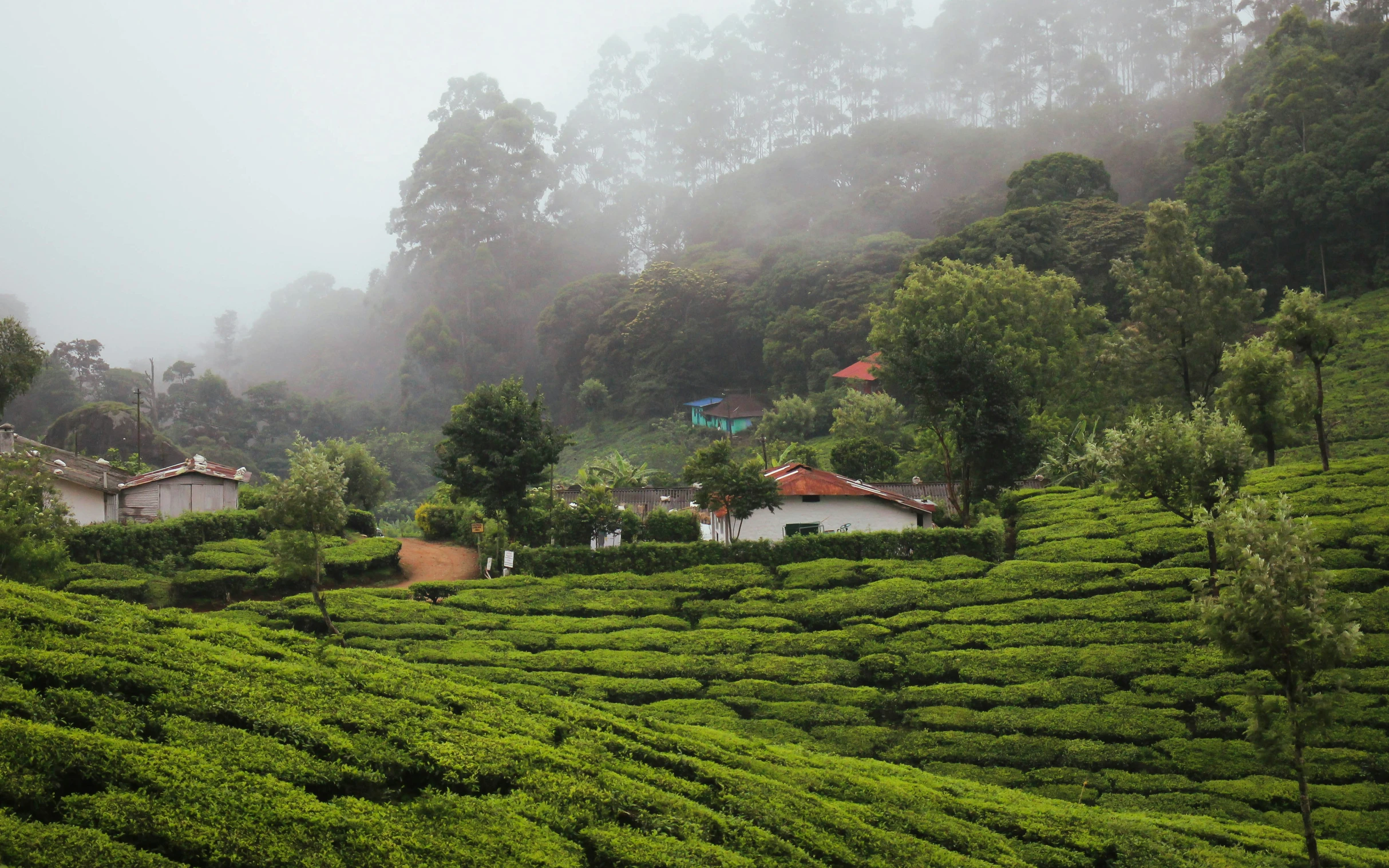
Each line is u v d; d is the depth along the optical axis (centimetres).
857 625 3688
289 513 3538
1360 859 2244
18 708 1526
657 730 2541
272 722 1745
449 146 18812
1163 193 13488
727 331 14012
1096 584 3719
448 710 2116
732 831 1861
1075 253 9838
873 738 2978
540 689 3086
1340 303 8581
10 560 3067
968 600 3775
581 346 15675
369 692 2108
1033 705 3084
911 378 4950
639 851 1659
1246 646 2248
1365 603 3262
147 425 9888
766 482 4438
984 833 2167
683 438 11912
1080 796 2667
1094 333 8319
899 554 4359
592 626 3800
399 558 5000
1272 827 2400
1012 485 5103
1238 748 2777
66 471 4662
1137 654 3238
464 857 1461
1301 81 9488
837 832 2008
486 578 4519
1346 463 4506
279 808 1426
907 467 7081
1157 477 3359
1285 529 2261
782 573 4244
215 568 4203
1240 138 9931
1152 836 2267
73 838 1219
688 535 5028
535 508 5256
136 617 2177
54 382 13238
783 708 3145
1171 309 5903
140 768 1426
